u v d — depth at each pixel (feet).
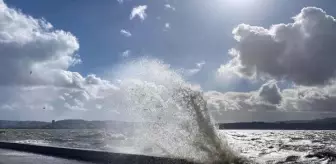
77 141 63.21
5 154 38.83
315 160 24.89
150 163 27.81
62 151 37.96
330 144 46.24
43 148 41.57
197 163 25.76
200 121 30.91
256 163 24.52
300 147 38.99
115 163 29.25
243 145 42.22
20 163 29.66
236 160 26.63
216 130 30.68
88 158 33.06
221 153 27.84
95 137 79.61
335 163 23.27
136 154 28.89
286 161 24.86
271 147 39.47
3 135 108.37
